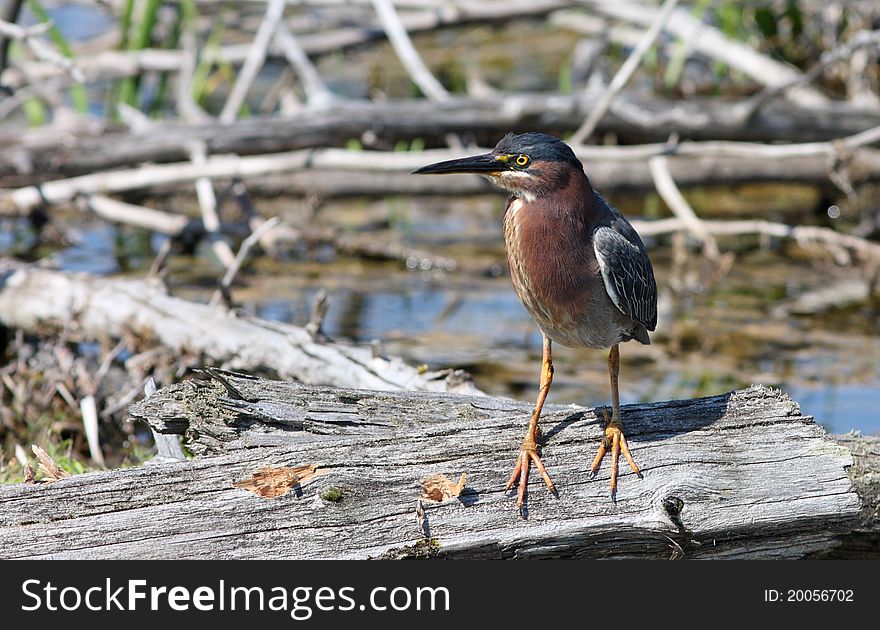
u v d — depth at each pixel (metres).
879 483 7.07
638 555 6.60
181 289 14.08
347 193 17.14
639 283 7.29
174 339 10.88
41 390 10.75
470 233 17.25
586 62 21.61
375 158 14.65
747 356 12.47
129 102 17.56
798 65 19.61
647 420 6.94
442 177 17.22
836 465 6.68
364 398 7.46
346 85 21.80
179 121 17.19
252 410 7.17
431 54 24.17
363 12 21.42
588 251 7.14
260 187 17.09
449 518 6.34
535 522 6.41
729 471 6.63
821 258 16.34
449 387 8.94
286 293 14.30
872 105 17.55
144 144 15.38
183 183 15.62
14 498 6.09
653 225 15.24
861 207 18.02
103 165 15.37
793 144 17.06
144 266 15.04
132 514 6.13
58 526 6.07
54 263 12.92
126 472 6.26
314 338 10.24
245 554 6.12
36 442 9.62
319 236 15.62
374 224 17.48
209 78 19.86
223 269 15.12
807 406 10.97
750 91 18.98
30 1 15.70
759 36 19.67
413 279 15.18
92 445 9.41
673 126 16.25
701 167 17.33
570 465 6.63
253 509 6.20
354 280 15.02
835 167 15.66
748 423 6.90
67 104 20.47
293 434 7.18
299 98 21.30
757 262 16.27
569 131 16.45
